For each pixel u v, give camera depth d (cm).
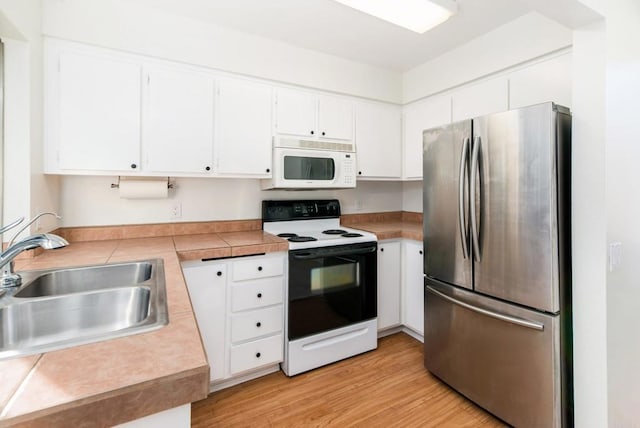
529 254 154
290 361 213
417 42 242
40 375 58
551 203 145
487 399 176
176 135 207
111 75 188
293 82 245
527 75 210
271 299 211
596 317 146
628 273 158
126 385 56
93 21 182
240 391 199
